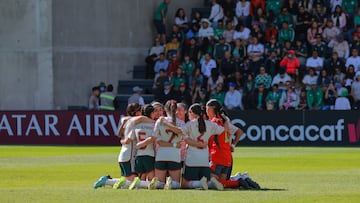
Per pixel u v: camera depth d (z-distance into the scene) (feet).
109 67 362.74
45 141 319.27
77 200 129.29
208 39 346.74
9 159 236.43
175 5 379.35
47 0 346.54
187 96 328.49
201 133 146.41
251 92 321.52
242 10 350.84
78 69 354.33
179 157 148.77
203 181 144.87
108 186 152.76
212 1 358.02
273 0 350.02
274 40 335.67
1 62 349.61
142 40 372.79
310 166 207.51
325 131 295.28
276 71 326.65
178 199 129.29
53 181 170.30
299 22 342.23
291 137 298.56
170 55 353.31
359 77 312.09
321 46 330.13
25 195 136.98
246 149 281.95
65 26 350.64
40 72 348.18
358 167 203.62
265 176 178.70
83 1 354.54
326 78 318.65
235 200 127.85
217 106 149.07
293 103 315.17
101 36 360.48
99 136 314.76
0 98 350.64
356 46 325.83
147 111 153.38
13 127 322.75
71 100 352.69
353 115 292.20
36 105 349.00
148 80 352.08
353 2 342.44
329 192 140.97
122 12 366.43
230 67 332.60
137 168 151.53
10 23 349.00
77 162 223.30
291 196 133.80
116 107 339.98
